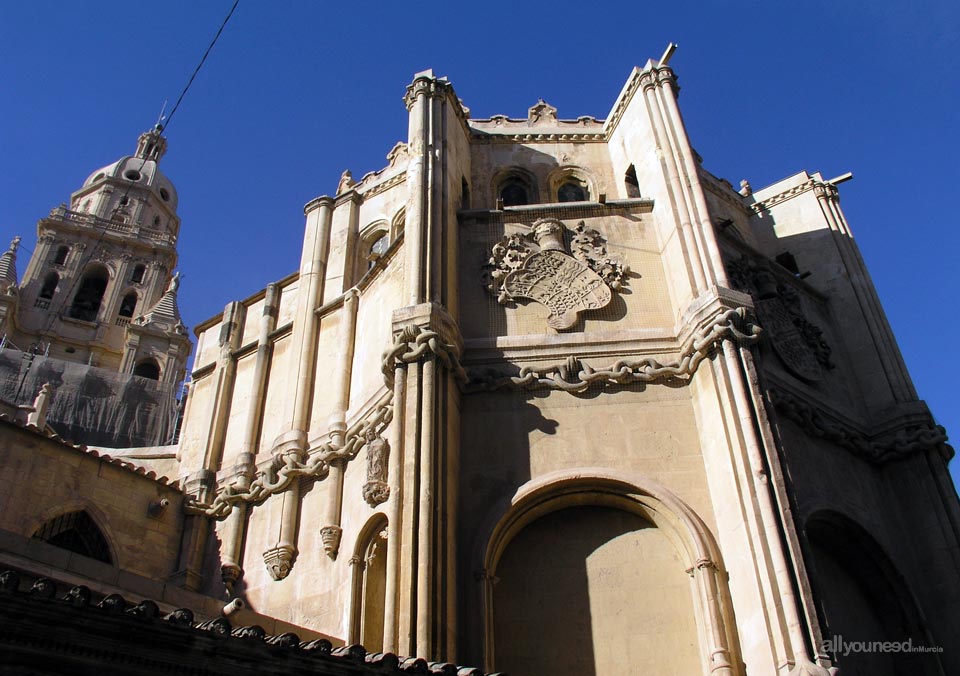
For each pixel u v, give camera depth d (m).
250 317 29.64
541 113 29.06
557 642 17.50
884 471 22.91
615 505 18.98
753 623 16.19
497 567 18.44
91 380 44.75
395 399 18.70
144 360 65.62
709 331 19.53
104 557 22.97
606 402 20.00
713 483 18.45
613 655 17.28
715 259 21.14
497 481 18.81
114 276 72.25
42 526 22.06
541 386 20.20
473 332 21.38
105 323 68.94
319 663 12.37
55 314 67.88
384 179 30.39
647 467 18.95
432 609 15.73
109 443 42.66
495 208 26.09
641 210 23.67
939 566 21.14
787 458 19.19
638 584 18.05
